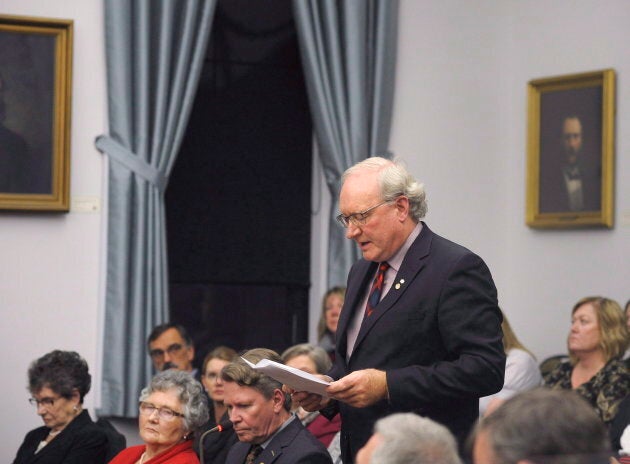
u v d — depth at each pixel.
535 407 2.30
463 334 4.29
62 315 8.68
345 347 4.71
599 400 7.29
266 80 9.88
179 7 8.97
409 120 9.91
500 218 10.17
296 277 9.89
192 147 9.66
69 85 8.67
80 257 8.73
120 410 8.58
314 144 9.97
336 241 9.41
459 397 4.25
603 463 2.27
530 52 10.05
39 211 8.62
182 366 8.26
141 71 8.77
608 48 9.48
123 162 8.73
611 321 7.52
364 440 4.52
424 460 2.59
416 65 9.97
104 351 8.63
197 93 9.68
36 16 8.73
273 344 9.83
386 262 4.57
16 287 8.60
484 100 10.17
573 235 9.65
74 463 6.66
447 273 4.36
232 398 5.05
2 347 8.55
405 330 4.39
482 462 2.31
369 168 4.48
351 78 9.41
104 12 8.80
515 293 10.06
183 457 5.64
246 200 9.79
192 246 9.62
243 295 9.77
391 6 9.67
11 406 8.53
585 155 9.51
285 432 5.05
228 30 9.78
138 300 8.67
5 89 8.61
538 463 2.24
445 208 9.99
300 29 9.38
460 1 10.15
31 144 8.63
